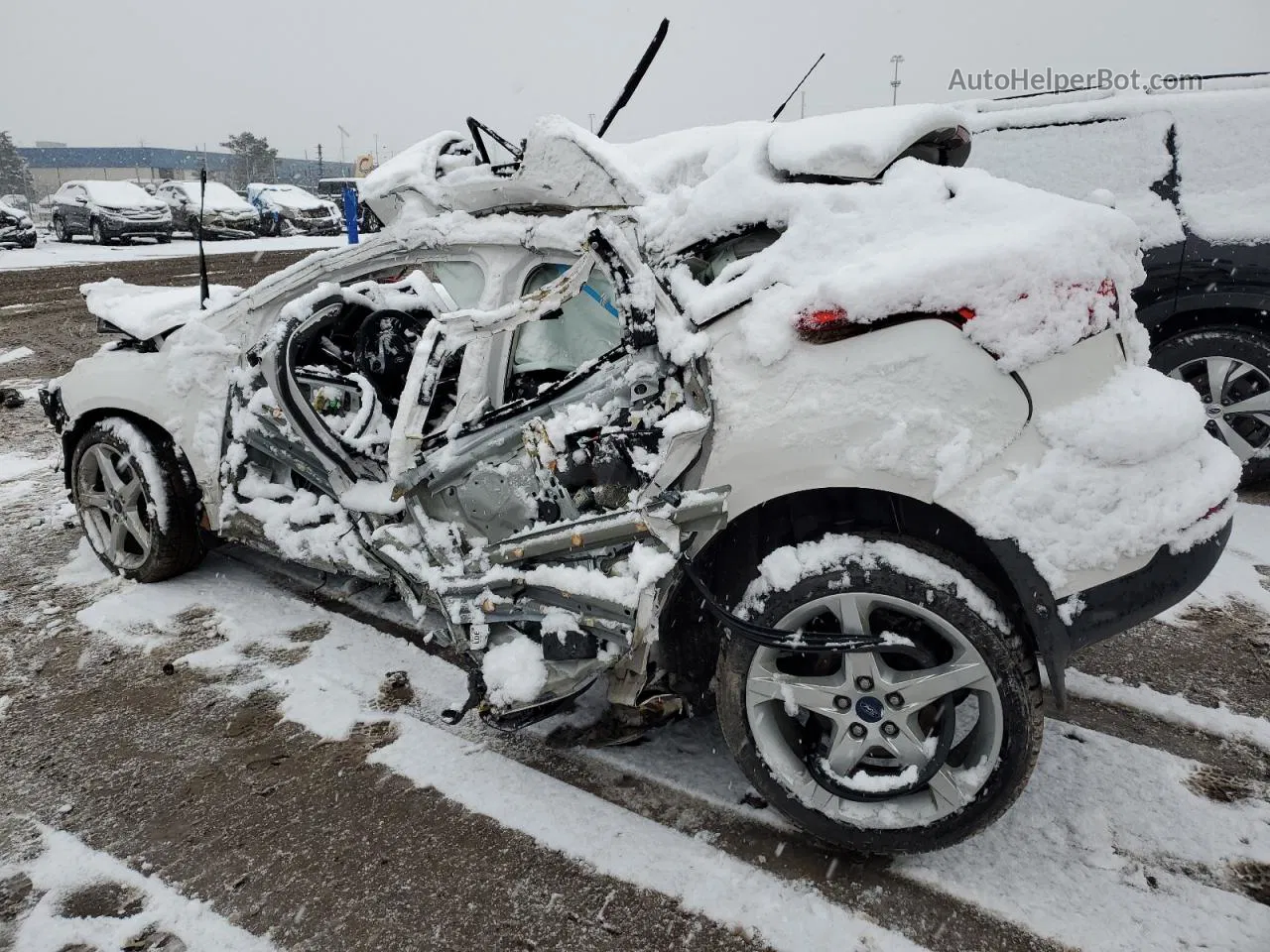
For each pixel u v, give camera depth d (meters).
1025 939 2.04
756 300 2.31
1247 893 2.14
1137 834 2.35
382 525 3.03
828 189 2.39
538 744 2.82
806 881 2.24
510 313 2.51
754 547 2.45
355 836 2.44
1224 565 3.86
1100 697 2.99
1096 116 4.68
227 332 3.66
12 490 5.25
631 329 2.42
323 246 21.66
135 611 3.71
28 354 9.07
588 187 2.79
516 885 2.26
